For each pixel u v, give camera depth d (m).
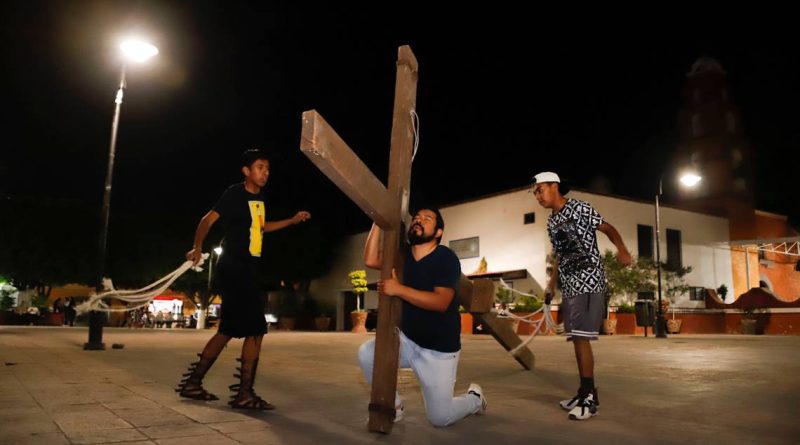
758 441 3.45
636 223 26.25
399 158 3.72
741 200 31.28
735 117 32.34
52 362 7.91
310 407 4.49
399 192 3.66
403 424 3.94
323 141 2.74
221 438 3.41
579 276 4.43
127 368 7.19
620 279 23.39
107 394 5.01
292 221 5.12
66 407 4.36
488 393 5.39
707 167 31.78
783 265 33.03
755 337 19.36
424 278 3.70
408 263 3.80
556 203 4.70
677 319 25.77
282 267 33.31
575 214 4.52
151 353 9.78
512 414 4.32
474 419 4.12
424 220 3.73
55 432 3.50
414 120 3.96
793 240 27.22
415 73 4.00
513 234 25.52
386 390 3.58
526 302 22.47
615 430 3.76
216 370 7.05
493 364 8.35
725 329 27.00
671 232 27.69
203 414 4.13
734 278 30.03
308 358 9.10
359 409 4.42
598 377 6.65
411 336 3.72
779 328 24.89
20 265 29.09
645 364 8.32
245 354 4.46
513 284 25.16
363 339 15.95
